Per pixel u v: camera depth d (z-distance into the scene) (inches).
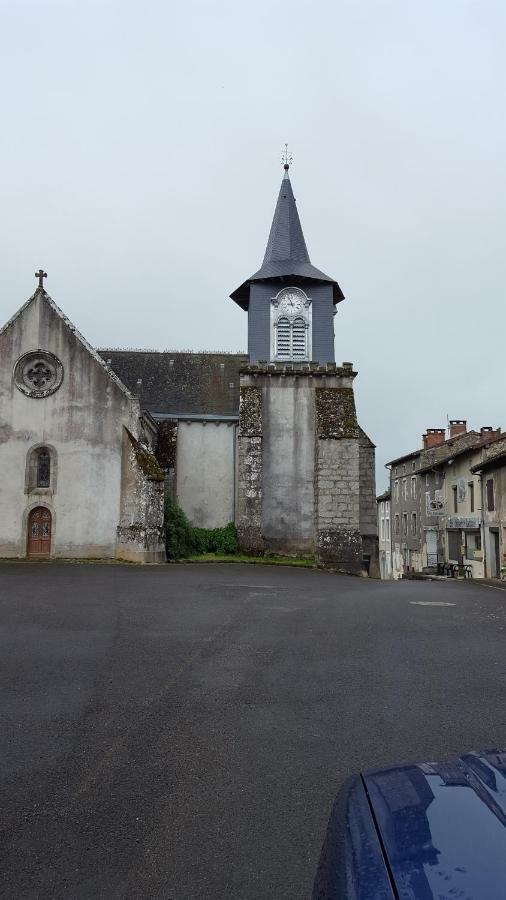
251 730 207.5
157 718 219.1
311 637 356.5
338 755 186.5
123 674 274.2
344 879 73.5
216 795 161.8
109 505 911.0
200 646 330.3
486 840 74.3
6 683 259.4
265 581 678.5
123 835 142.6
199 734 204.1
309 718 218.8
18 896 120.4
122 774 174.7
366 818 85.3
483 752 103.3
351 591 623.2
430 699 240.4
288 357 1160.2
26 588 570.6
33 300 937.5
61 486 909.8
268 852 134.9
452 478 1494.8
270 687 255.8
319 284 1182.9
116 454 918.4
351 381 1066.7
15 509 903.7
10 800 159.6
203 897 119.8
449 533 1512.1
